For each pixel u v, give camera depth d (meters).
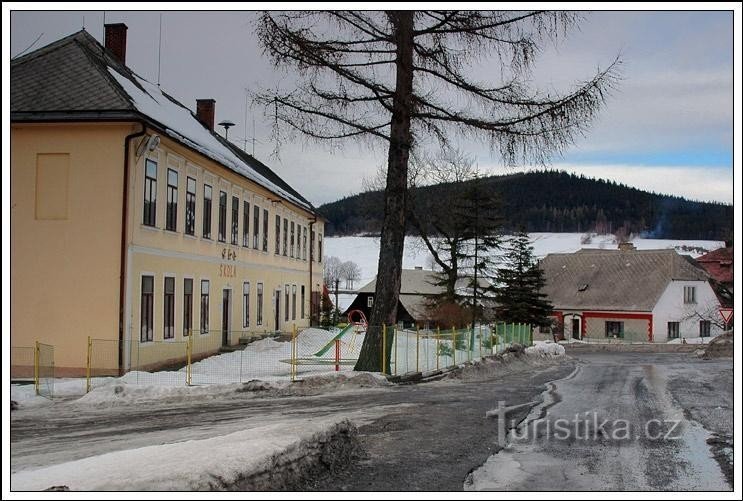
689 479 9.30
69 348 19.11
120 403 15.66
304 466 8.77
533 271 54.28
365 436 11.97
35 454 9.84
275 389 17.98
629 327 65.06
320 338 30.17
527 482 9.05
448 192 43.28
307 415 14.17
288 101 18.69
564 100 17.98
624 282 67.75
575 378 25.20
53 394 16.44
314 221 47.06
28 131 19.52
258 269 34.00
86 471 7.62
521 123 18.41
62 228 19.36
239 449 8.27
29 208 19.33
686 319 65.38
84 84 20.00
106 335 19.09
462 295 45.41
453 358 26.39
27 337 19.08
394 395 17.94
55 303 19.22
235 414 14.23
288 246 40.66
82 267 19.27
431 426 13.09
